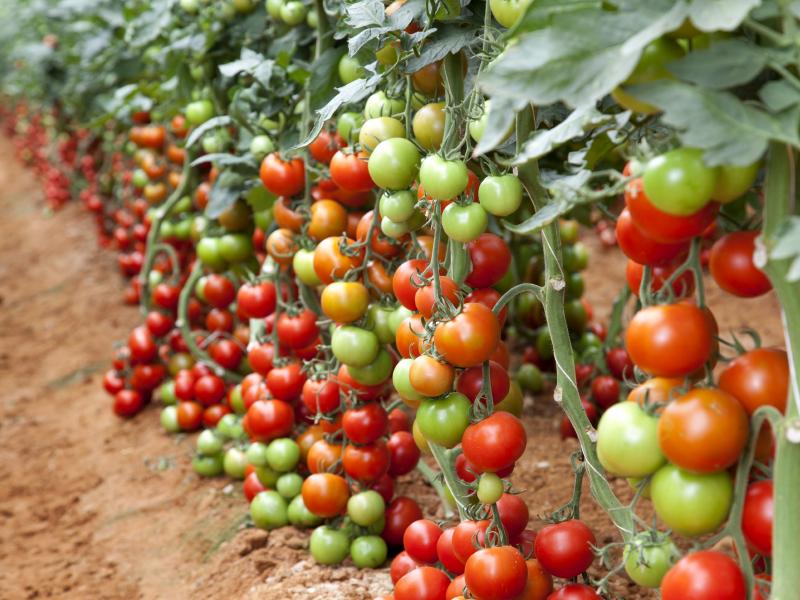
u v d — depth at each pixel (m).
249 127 1.39
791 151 0.67
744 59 0.66
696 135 0.64
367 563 1.18
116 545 1.46
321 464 1.21
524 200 1.34
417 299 0.93
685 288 0.83
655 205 0.69
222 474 1.58
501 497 0.95
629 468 0.73
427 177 0.88
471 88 1.00
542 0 0.68
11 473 1.80
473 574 0.87
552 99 0.67
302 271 1.23
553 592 0.90
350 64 1.18
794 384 0.68
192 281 1.70
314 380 1.22
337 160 1.08
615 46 0.67
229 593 1.22
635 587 1.11
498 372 0.94
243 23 1.57
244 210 1.57
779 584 0.68
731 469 0.73
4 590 1.37
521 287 0.91
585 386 1.60
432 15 0.94
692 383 0.75
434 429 0.92
